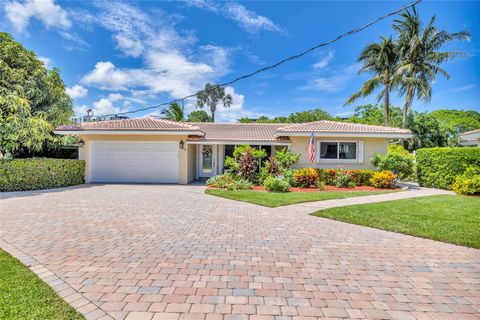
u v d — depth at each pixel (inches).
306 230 260.7
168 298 135.6
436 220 289.3
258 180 604.4
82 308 125.6
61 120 712.4
